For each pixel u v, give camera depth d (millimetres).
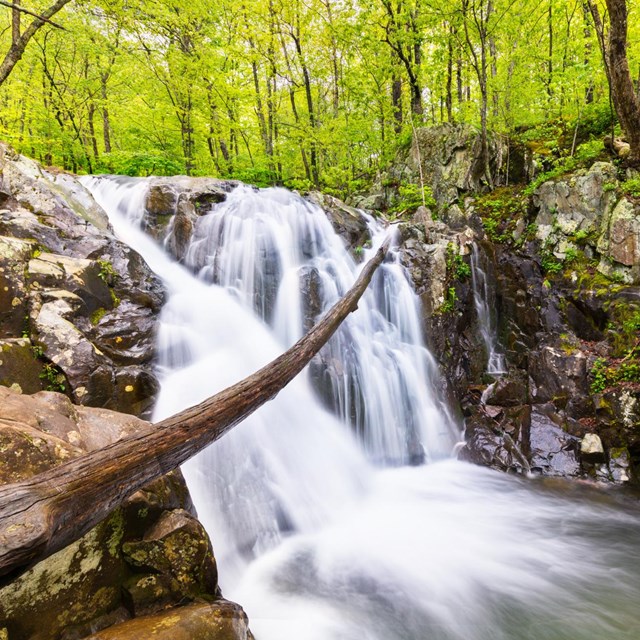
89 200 6898
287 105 18312
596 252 8172
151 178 9242
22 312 4262
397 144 12961
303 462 5551
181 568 2611
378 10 12375
